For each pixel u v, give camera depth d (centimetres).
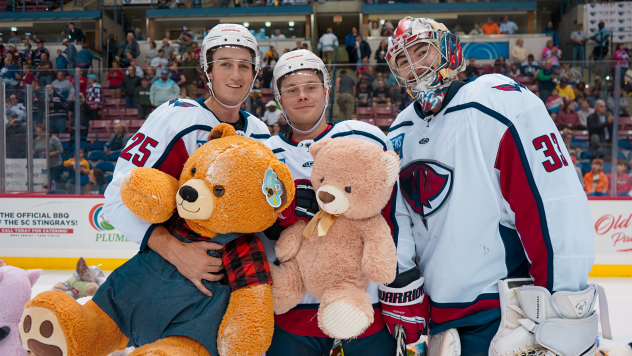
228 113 190
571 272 144
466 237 161
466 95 167
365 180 141
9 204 583
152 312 141
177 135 175
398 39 174
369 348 172
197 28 1573
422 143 179
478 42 1294
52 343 132
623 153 578
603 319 159
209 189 136
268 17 1512
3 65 1155
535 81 639
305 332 170
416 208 179
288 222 165
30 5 1519
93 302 146
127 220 155
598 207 557
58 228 582
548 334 142
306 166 177
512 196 155
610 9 1373
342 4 1566
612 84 588
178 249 145
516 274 163
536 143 152
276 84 187
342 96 627
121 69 605
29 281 224
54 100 584
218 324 137
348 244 148
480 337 158
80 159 593
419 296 166
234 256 143
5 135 580
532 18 1491
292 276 151
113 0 1609
